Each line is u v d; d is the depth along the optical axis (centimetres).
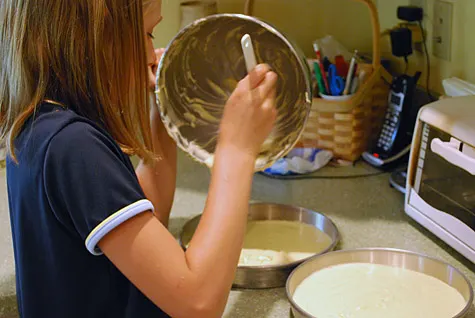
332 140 154
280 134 89
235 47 91
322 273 103
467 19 139
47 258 72
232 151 79
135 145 78
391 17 171
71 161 68
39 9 71
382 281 100
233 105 80
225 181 77
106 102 73
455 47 145
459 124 105
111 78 73
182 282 71
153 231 70
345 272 103
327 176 148
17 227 73
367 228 122
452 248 113
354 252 106
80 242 71
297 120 88
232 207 76
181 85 93
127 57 74
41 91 72
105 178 68
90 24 70
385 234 120
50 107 72
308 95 85
